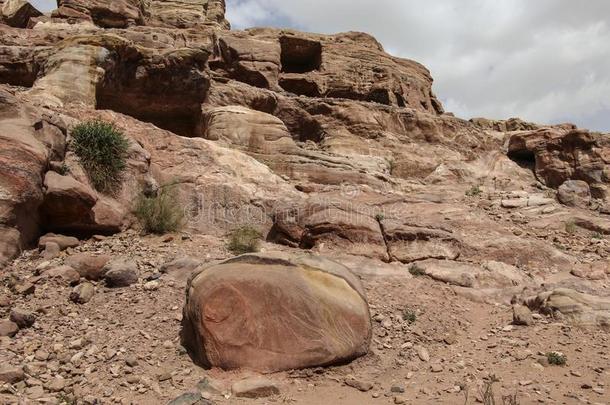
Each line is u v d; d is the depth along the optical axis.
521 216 16.42
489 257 12.48
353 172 17.94
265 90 22.88
